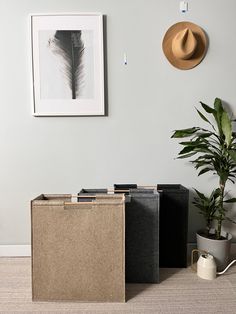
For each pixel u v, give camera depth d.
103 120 1.51
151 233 1.21
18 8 1.44
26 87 1.48
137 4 1.45
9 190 1.53
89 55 1.45
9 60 1.46
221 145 1.32
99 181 1.54
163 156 1.53
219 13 1.46
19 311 1.02
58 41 1.44
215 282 1.23
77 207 1.06
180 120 1.51
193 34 1.44
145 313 1.01
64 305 1.06
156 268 1.22
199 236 1.38
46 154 1.52
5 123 1.49
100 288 1.08
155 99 1.50
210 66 1.49
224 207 1.55
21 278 1.27
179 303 1.07
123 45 1.47
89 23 1.43
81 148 1.52
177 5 1.45
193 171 1.54
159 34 1.46
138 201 1.21
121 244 1.07
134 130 1.51
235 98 1.51
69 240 1.07
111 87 1.49
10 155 1.51
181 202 1.34
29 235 1.54
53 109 1.47
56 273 1.07
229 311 1.02
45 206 1.06
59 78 1.46
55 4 1.44
